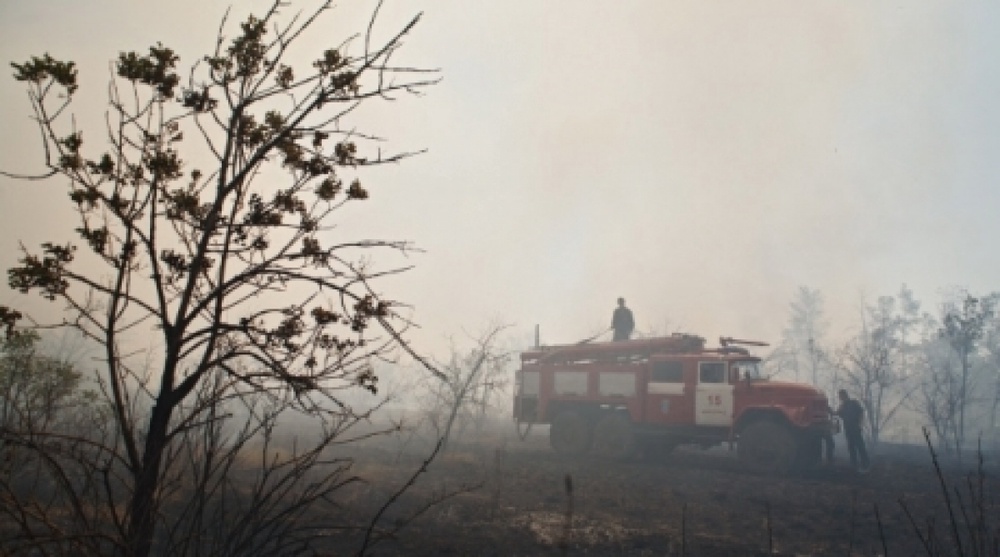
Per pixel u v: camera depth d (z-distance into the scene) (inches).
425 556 271.6
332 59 121.3
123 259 109.8
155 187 114.4
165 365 112.0
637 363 681.0
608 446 686.5
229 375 112.7
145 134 116.1
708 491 462.3
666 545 308.8
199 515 108.6
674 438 648.4
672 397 648.4
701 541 318.0
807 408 570.3
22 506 100.3
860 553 300.7
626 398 677.9
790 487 487.5
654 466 606.2
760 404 591.2
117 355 109.6
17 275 101.2
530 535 319.3
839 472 575.5
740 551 301.3
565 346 755.4
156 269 113.6
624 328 755.4
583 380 717.3
